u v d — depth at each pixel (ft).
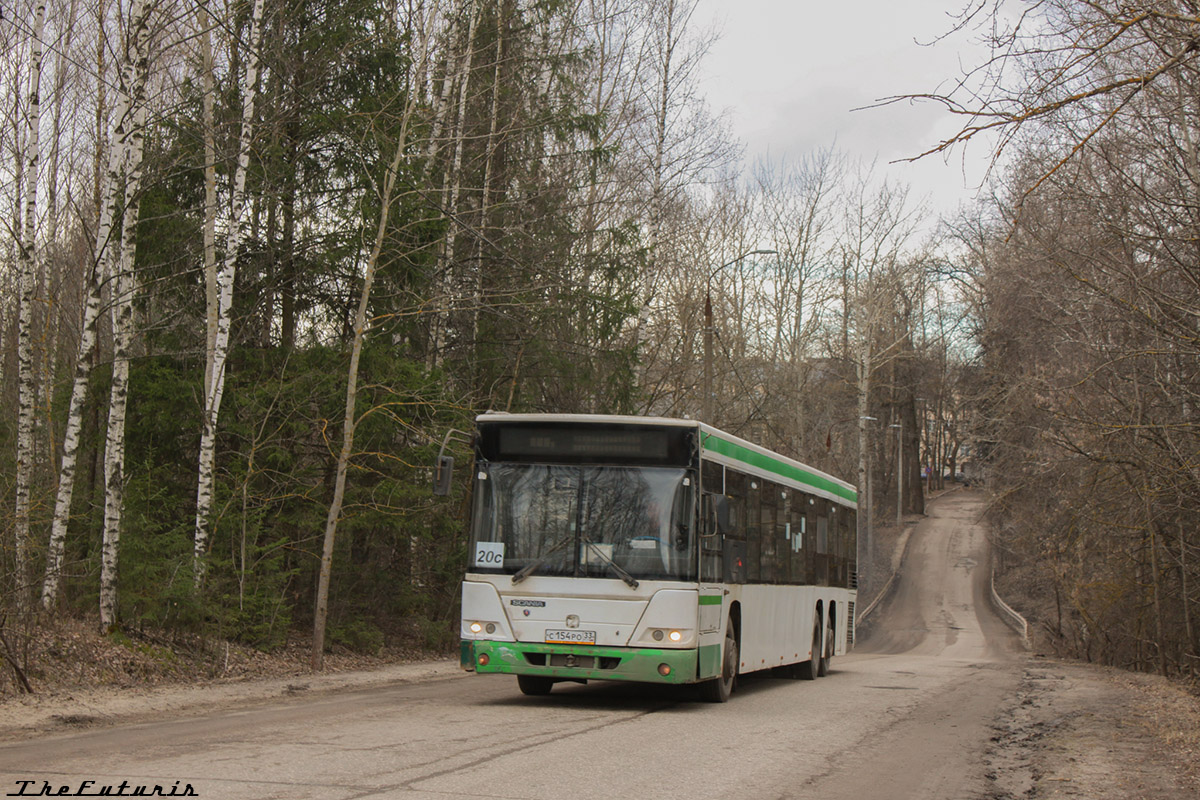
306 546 73.00
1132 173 51.62
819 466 203.62
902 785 28.96
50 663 47.85
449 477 44.06
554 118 84.28
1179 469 57.47
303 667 63.57
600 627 43.01
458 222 74.54
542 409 96.63
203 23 61.11
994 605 222.28
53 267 82.94
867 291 194.70
